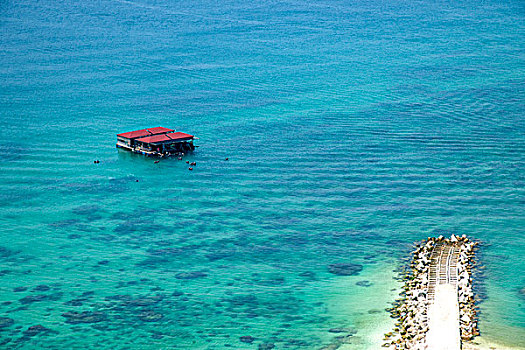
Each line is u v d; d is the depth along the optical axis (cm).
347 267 8869
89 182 12375
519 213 10462
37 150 14288
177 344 7162
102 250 9538
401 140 14462
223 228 10238
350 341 7106
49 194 11756
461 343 6831
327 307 7862
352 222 10312
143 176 12700
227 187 12012
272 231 10081
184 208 11088
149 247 9619
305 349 7000
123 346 7138
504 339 6962
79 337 7306
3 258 9275
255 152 13988
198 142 14775
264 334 7325
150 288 8412
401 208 10788
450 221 10212
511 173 12300
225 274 8775
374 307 7794
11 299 8131
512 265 8731
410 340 6900
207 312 7806
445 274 8356
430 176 12244
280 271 8825
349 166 12925
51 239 9900
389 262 8950
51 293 8294
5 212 10925
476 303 7756
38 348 7106
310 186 11931
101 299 8131
